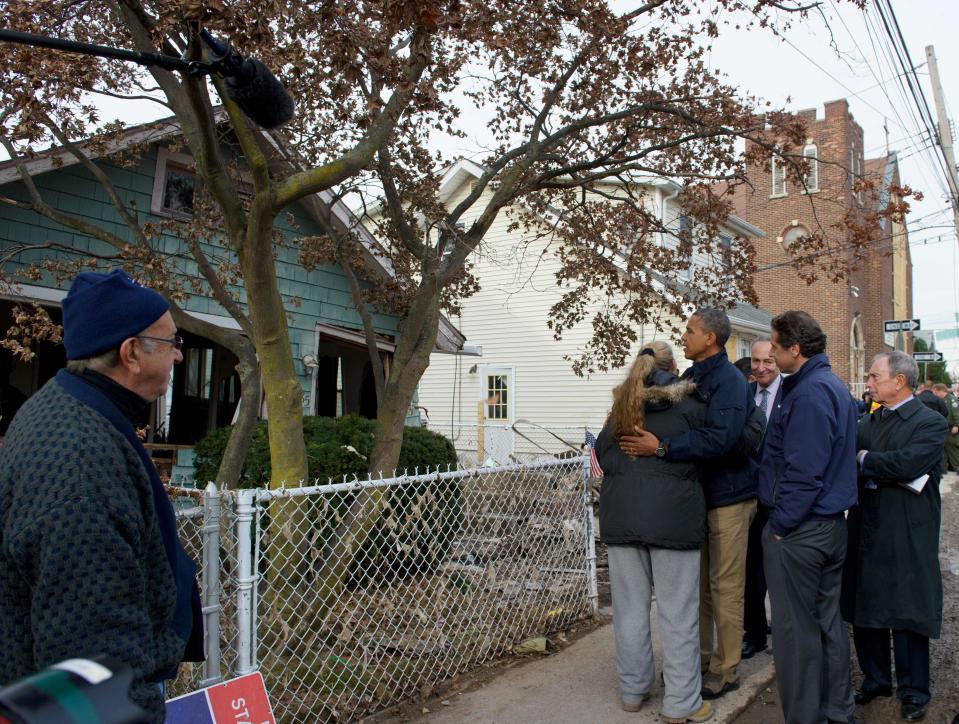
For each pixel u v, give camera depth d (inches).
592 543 214.8
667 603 146.6
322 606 150.7
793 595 135.5
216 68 114.7
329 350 480.4
